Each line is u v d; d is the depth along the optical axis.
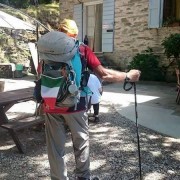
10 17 6.47
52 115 2.72
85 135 2.81
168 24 11.73
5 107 4.85
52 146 2.78
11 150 4.49
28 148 4.58
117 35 13.42
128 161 4.11
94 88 5.60
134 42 12.81
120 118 6.32
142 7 12.40
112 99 8.30
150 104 7.63
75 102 2.60
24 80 12.67
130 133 5.31
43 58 2.62
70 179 3.58
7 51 15.23
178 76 7.97
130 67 12.16
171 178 3.63
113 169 3.86
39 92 2.67
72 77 2.59
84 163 2.84
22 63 15.20
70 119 2.72
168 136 5.15
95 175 3.67
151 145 4.72
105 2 13.66
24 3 19.81
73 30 3.43
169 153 4.39
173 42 10.77
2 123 4.54
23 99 4.89
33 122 4.65
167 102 7.85
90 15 14.91
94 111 5.96
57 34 2.63
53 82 2.55
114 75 2.71
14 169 3.84
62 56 2.56
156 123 5.91
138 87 10.28
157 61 11.80
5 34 15.36
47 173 3.74
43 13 17.98
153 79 11.73
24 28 6.38
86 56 2.73
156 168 3.90
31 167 3.91
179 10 12.05
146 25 12.34
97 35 14.78
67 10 15.59
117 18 13.34
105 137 5.10
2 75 13.85
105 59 13.83
